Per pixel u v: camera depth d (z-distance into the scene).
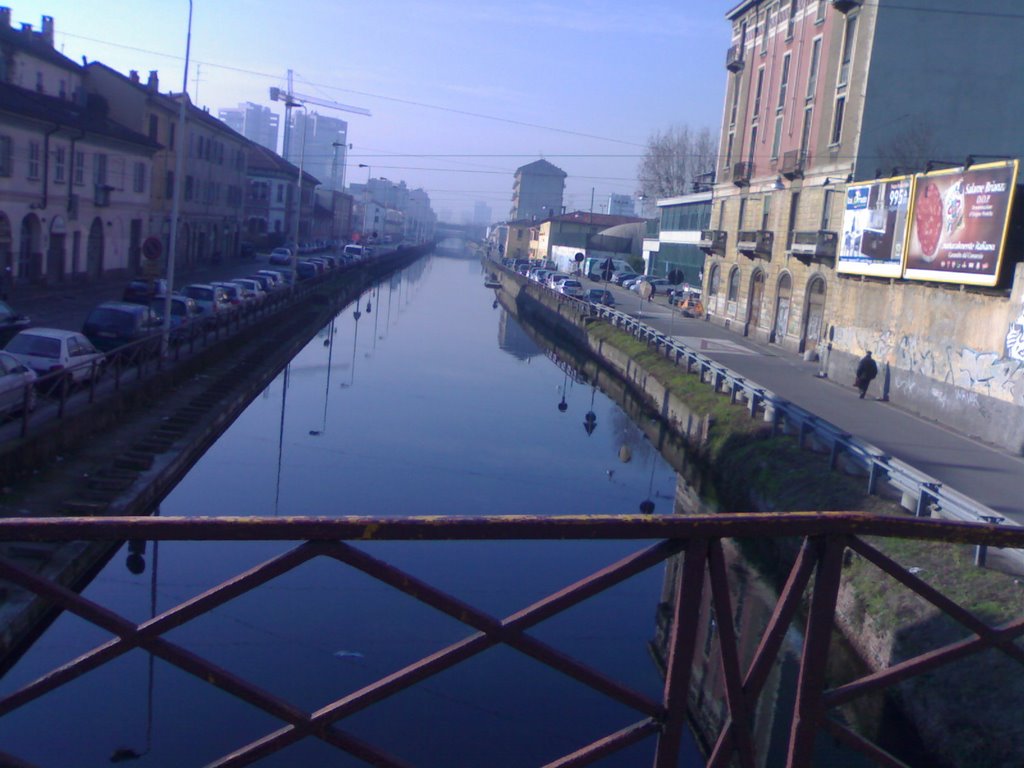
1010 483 16.42
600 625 11.12
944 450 19.19
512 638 2.56
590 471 21.45
